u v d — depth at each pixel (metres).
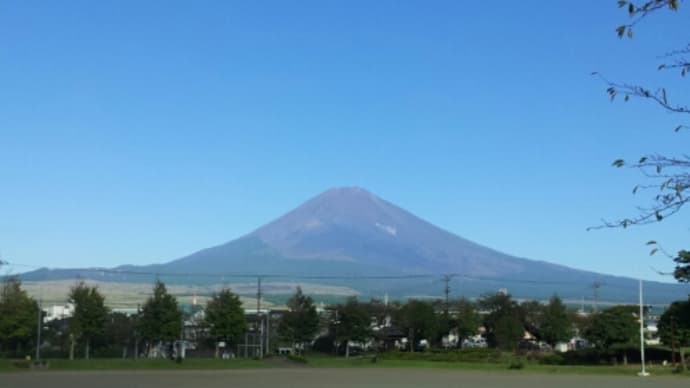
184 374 78.62
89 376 72.19
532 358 117.31
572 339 147.25
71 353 102.94
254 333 127.31
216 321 114.44
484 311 152.38
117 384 60.31
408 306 144.25
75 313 103.81
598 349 112.69
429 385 62.84
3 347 101.75
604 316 112.25
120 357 110.44
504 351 130.62
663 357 113.62
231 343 117.75
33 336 104.25
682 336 95.44
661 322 99.75
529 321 143.62
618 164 8.21
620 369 95.25
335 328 134.75
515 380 72.75
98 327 104.88
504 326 136.00
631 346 109.25
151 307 109.81
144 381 65.12
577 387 62.31
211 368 92.75
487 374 84.62
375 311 147.50
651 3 7.18
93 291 107.00
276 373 82.75
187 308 170.38
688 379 76.94
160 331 108.88
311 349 141.12
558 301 140.25
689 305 72.19
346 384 63.06
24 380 64.62
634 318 111.12
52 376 71.62
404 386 61.09
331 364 104.62
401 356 118.06
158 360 97.94
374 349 144.50
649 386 64.00
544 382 69.81
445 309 145.38
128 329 112.88
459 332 140.50
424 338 141.62
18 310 96.31
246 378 71.69
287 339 126.06
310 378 72.50
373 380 69.88
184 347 120.31
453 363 107.62
